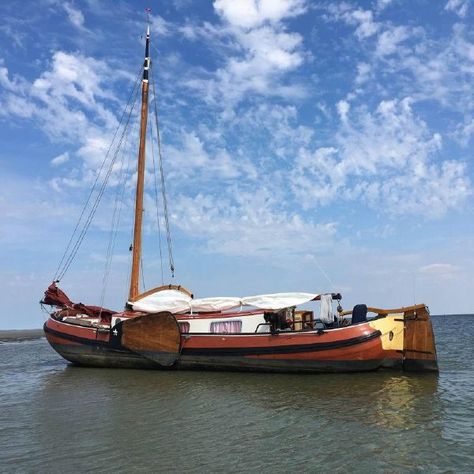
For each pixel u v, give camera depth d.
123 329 24.59
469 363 25.30
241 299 24.00
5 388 20.70
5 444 12.18
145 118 30.72
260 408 15.30
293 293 23.30
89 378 22.41
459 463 10.24
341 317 24.48
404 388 17.98
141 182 29.97
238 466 10.23
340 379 20.17
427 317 21.19
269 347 22.06
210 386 19.33
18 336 71.44
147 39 31.55
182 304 25.08
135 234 29.38
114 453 11.20
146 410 15.37
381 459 10.53
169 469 10.13
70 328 26.23
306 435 12.28
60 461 10.80
